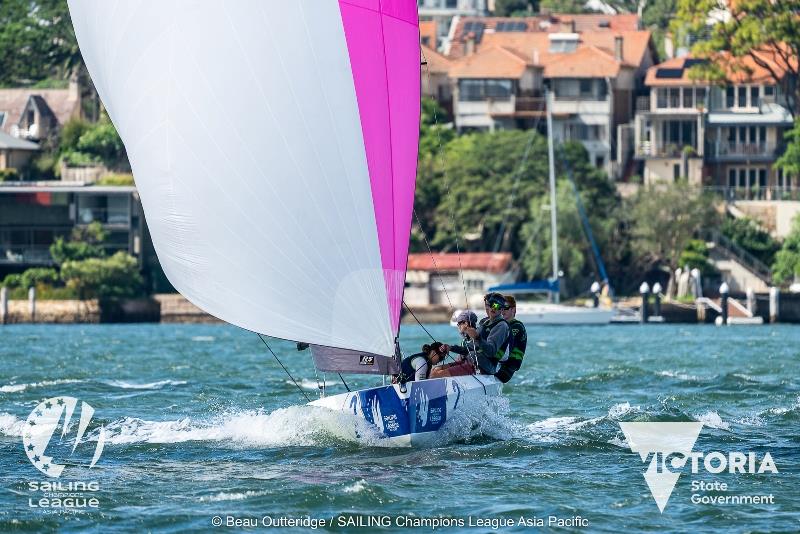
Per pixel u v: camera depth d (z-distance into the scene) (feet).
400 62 209.15
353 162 203.31
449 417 212.02
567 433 227.20
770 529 161.48
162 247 203.21
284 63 200.34
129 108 202.59
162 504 172.24
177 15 199.21
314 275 201.26
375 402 206.39
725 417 253.03
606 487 183.62
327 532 159.94
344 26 204.13
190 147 199.52
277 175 199.82
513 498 176.04
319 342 202.18
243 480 186.39
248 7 199.52
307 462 199.52
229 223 200.13
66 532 159.12
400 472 191.72
